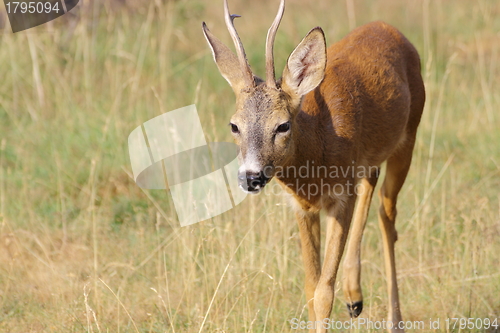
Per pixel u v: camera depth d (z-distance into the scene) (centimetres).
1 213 1648
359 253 1434
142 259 1588
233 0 3447
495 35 3039
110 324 1345
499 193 1859
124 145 2031
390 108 1440
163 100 2206
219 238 1516
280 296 1453
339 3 3397
